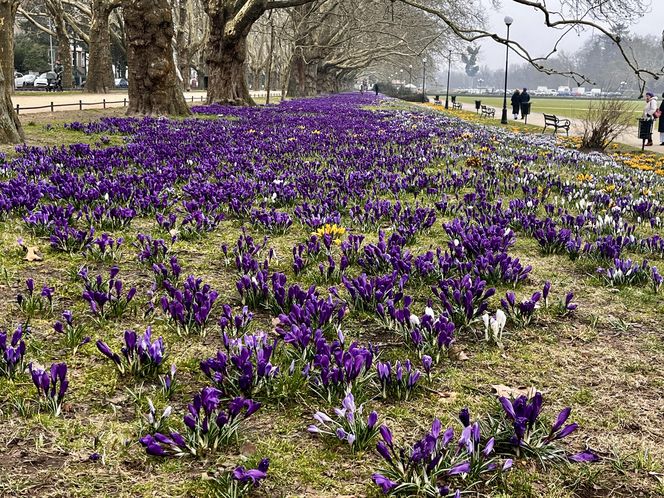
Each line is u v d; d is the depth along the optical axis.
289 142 15.76
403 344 3.76
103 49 50.22
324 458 2.58
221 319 3.47
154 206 7.43
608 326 4.15
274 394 3.05
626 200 8.55
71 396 3.04
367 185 9.80
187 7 60.94
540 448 2.59
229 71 35.25
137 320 4.02
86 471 2.45
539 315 4.27
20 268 5.02
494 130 25.83
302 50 57.22
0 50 30.97
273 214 6.66
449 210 7.87
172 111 24.98
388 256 5.03
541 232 6.05
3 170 9.16
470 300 3.96
